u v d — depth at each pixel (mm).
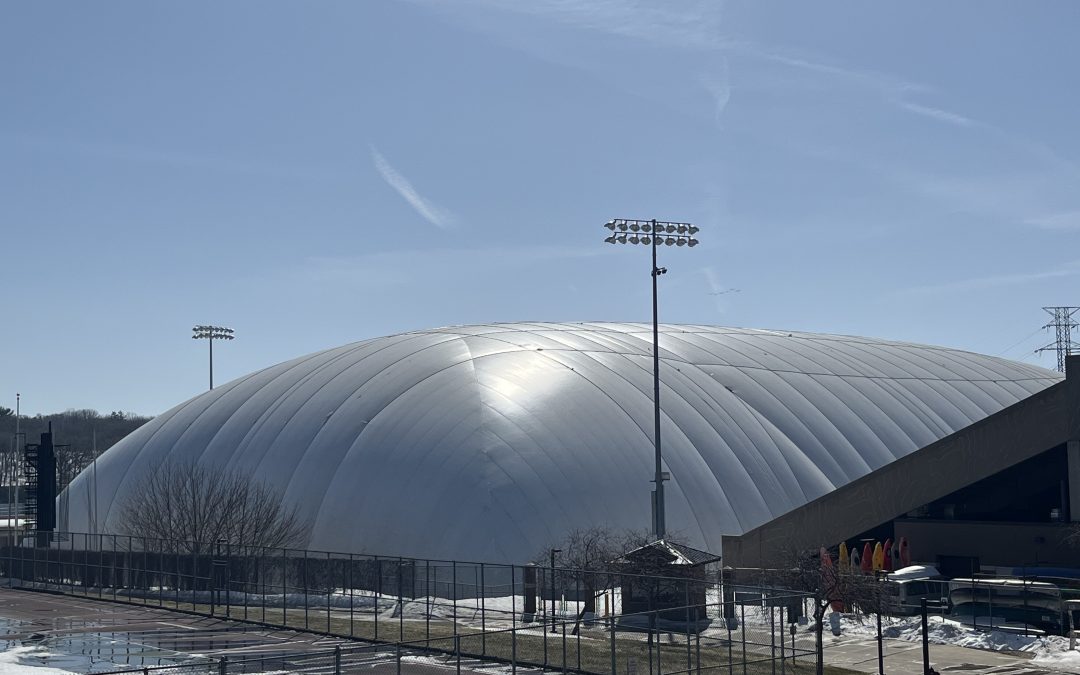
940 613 42906
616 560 42375
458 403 60375
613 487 56938
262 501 58844
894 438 72375
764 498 61656
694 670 30641
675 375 69125
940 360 89438
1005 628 38969
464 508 54312
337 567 55625
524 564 52406
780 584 44844
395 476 57094
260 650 36156
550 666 32250
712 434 63688
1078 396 47062
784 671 31062
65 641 38281
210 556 47031
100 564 51906
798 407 71062
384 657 34656
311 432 63312
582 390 63156
